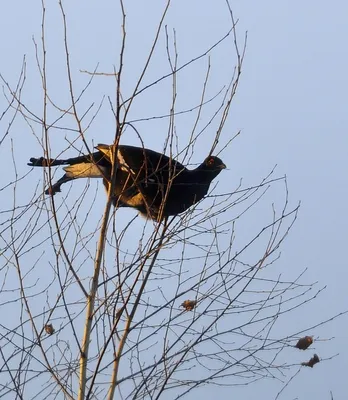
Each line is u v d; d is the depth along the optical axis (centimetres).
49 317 1242
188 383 1266
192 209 1363
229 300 1324
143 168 1627
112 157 1324
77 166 1611
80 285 1258
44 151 1298
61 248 1268
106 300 1248
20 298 1257
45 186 1317
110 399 1191
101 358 1185
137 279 1252
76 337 1225
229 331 1327
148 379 1248
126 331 1238
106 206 1273
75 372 1255
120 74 1238
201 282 1324
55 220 1266
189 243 1347
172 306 1295
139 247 1309
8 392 1212
